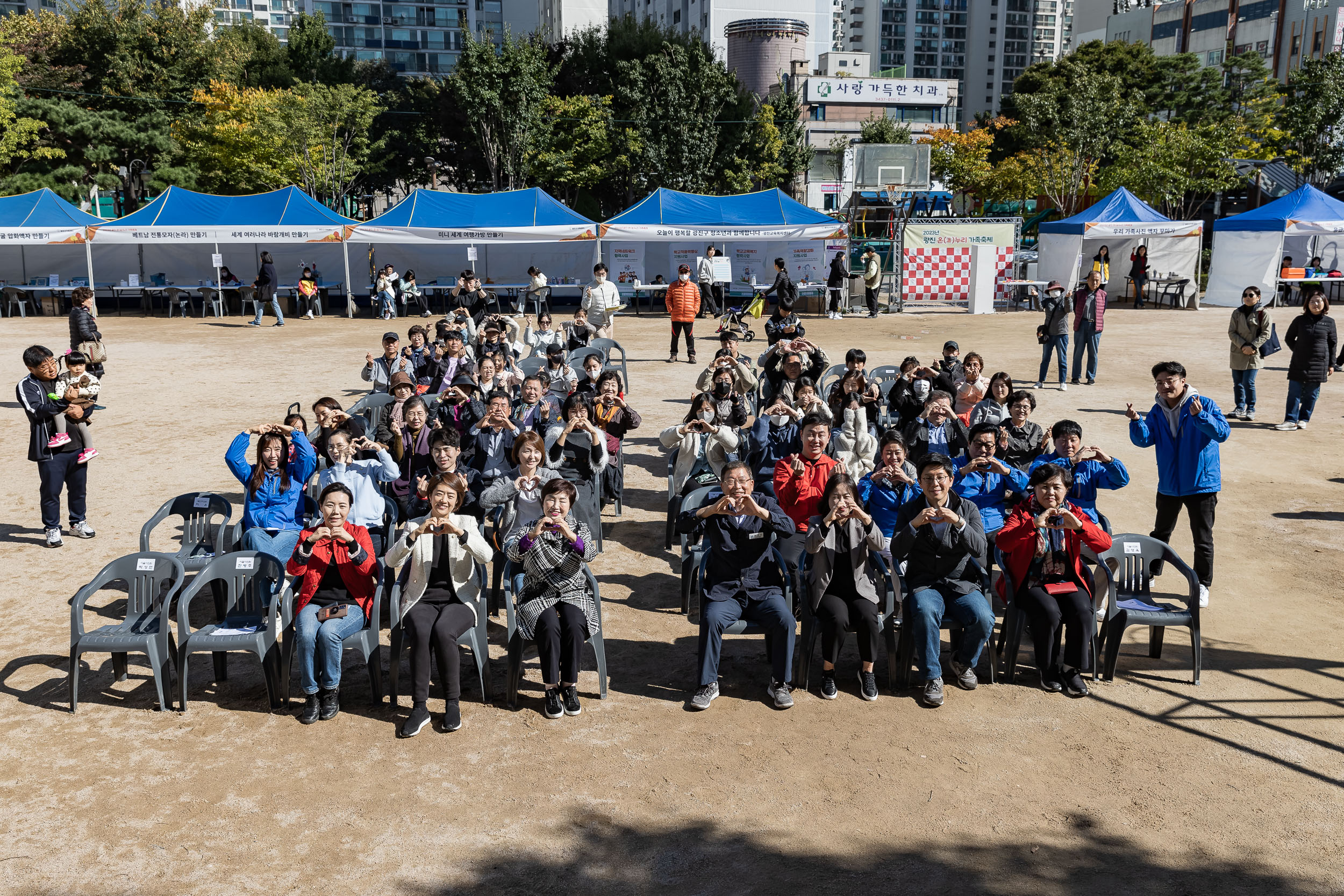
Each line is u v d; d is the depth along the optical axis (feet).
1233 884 13.12
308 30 163.12
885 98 357.41
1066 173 143.84
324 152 130.93
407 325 84.58
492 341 42.06
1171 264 96.73
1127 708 18.22
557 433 27.25
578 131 140.05
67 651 20.74
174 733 17.43
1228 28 302.04
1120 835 14.26
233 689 19.20
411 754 16.72
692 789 15.61
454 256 102.47
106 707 18.40
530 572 18.25
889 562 19.48
